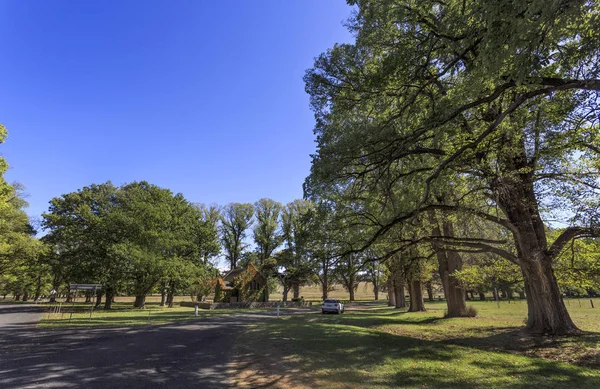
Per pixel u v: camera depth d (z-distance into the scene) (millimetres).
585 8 6105
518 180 12625
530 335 13547
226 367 8766
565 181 12234
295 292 58219
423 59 10266
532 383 7238
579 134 11180
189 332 15875
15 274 46719
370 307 47000
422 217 18844
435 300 63625
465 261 28156
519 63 6328
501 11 5629
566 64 7855
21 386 6918
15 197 38750
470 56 9602
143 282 37594
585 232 12219
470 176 13156
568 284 15375
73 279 37219
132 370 8320
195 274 40312
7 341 13008
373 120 12883
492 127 9625
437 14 10953
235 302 44188
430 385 6980
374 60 12703
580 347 11250
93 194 44375
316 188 13062
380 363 8961
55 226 42562
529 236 13633
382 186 12992
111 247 34906
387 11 9867
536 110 11711
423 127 10180
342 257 17109
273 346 11680
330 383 7121
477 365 8867
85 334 15078
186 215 44812
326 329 16047
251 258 56906
